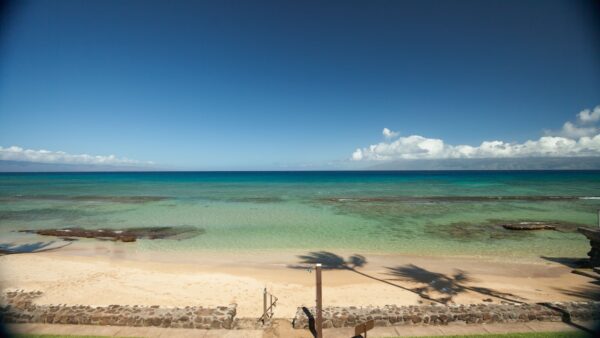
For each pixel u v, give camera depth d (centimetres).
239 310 1216
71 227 2953
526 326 937
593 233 1655
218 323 961
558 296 1334
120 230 2778
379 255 2008
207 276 1605
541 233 2619
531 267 1736
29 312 984
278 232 2705
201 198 5378
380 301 1297
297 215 3569
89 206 4353
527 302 1274
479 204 4422
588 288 1419
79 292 1376
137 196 5691
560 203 4441
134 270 1697
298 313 1012
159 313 988
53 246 2244
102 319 967
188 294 1370
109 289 1415
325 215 3572
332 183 10112
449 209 3972
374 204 4503
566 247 2180
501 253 2038
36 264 1803
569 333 878
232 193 6394
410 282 1519
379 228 2859
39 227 2941
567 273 1630
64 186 8588
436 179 12531
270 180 12588
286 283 1512
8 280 1527
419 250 2125
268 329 957
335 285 1484
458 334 892
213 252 2098
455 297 1332
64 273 1638
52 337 877
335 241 2388
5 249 2169
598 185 8281
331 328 965
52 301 1279
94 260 1902
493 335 871
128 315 972
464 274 1627
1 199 5181
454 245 2252
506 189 7125
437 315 972
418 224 3033
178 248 2202
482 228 2833
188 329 951
